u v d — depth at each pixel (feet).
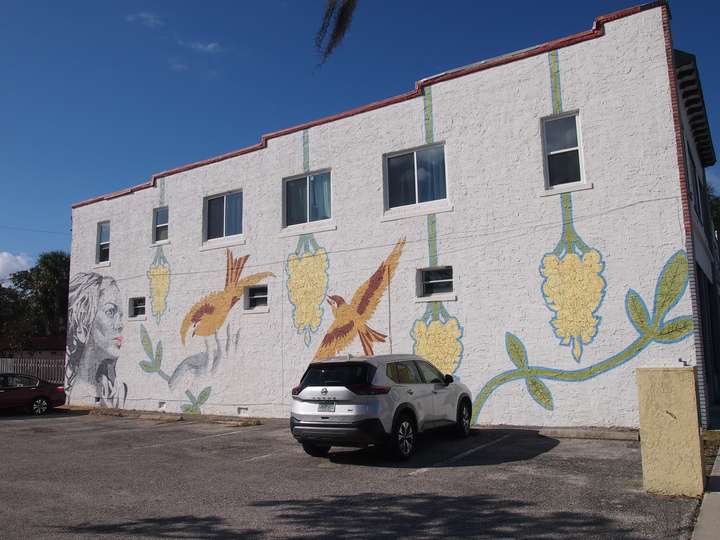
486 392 43.01
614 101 40.32
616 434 36.04
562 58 42.57
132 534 20.65
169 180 65.98
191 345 61.26
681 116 44.01
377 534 20.04
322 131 54.13
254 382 55.77
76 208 77.05
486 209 44.47
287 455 35.50
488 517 21.40
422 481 27.25
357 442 30.58
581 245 40.47
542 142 42.93
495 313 43.27
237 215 60.49
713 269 57.26
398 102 49.83
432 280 47.32
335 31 36.70
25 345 118.62
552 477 26.89
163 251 65.41
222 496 25.75
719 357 52.80
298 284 53.83
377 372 31.96
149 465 33.71
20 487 28.66
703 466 23.59
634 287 38.40
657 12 39.55
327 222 52.90
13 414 66.95
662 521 20.17
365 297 49.49
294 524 21.39
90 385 71.15
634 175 39.14
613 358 38.65
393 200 49.96
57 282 140.05
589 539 18.71
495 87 45.14
